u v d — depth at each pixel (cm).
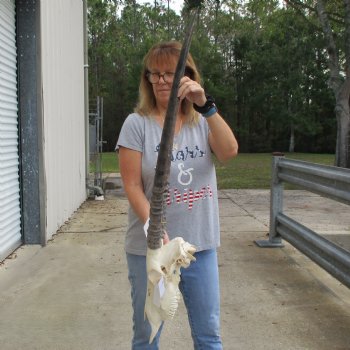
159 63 221
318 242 444
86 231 675
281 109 3884
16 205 581
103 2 2316
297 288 452
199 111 218
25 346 337
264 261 536
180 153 228
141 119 230
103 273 489
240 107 4228
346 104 1791
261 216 806
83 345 339
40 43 584
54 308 400
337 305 412
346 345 340
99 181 1056
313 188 476
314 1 1991
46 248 584
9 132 557
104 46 3888
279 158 583
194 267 234
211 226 236
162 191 160
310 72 3800
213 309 238
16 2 575
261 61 3888
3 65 537
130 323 374
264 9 2309
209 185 236
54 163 662
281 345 339
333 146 3984
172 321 375
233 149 229
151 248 167
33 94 588
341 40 2100
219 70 4050
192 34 132
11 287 448
